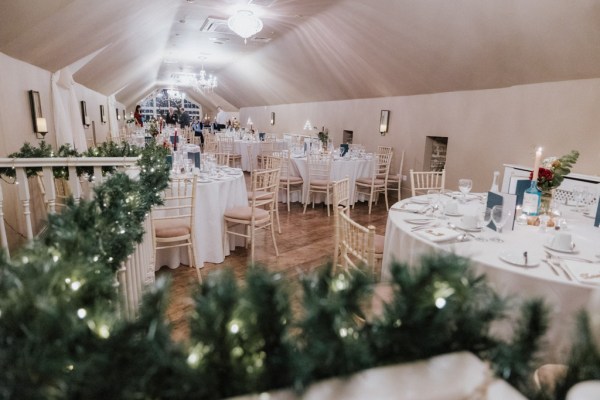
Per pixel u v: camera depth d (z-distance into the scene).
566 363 1.01
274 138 11.06
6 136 3.67
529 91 5.00
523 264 1.77
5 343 0.81
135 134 11.20
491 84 5.48
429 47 5.38
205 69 13.09
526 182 2.76
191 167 4.32
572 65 4.19
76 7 3.39
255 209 3.95
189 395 0.77
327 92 9.30
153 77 14.88
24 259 1.09
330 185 5.77
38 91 4.64
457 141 6.28
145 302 0.93
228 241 4.02
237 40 8.12
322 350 0.79
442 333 0.90
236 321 0.81
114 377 0.74
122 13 4.29
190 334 0.85
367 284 0.94
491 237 2.21
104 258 1.43
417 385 0.84
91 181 2.97
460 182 2.92
